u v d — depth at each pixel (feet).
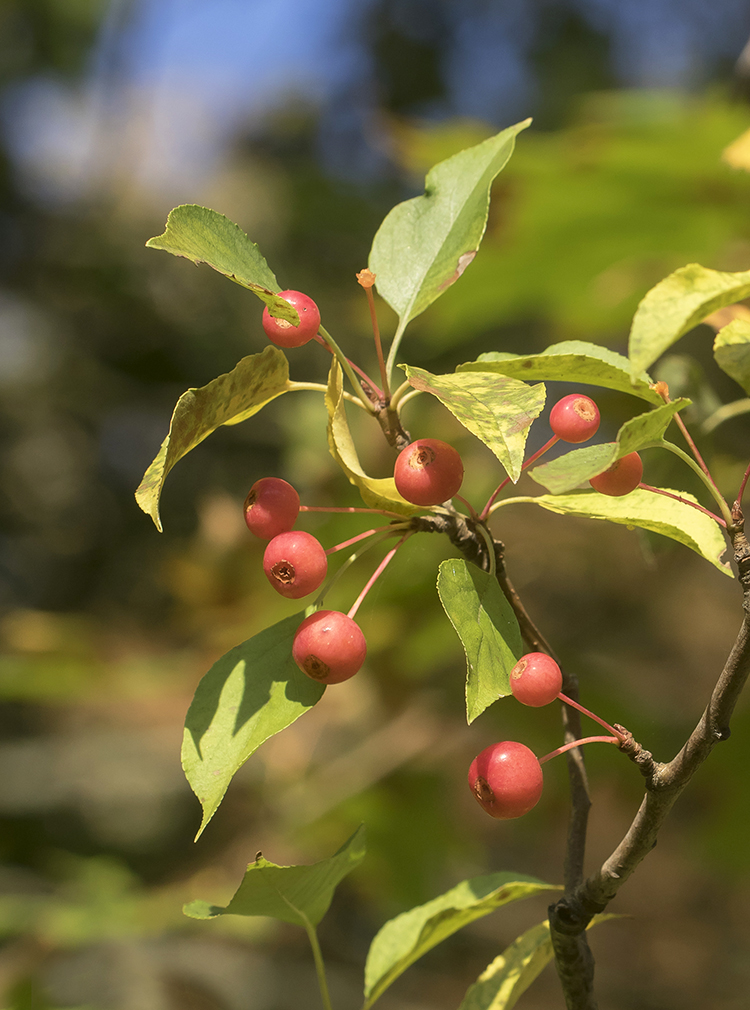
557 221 1.88
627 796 2.33
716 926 3.06
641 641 2.68
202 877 2.44
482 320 2.28
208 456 4.70
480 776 0.99
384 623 2.29
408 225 1.11
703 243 1.89
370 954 1.16
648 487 1.01
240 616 2.75
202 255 0.98
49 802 3.34
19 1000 1.94
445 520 1.03
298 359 4.48
